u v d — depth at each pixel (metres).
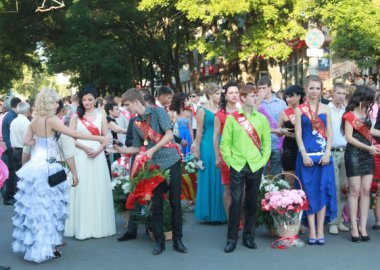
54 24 29.78
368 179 6.52
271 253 6.06
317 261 5.71
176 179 6.12
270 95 8.11
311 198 6.39
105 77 27.59
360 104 6.49
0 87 36.94
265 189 6.75
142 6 23.48
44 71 33.28
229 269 5.48
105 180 7.09
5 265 5.85
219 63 31.52
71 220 7.04
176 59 32.28
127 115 11.42
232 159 6.14
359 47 14.42
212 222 7.79
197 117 7.80
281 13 22.39
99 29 28.69
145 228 7.30
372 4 14.75
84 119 7.04
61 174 5.91
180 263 5.75
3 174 6.30
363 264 5.58
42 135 5.95
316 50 12.25
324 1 15.55
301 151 6.36
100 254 6.20
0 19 28.83
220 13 21.22
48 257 5.88
